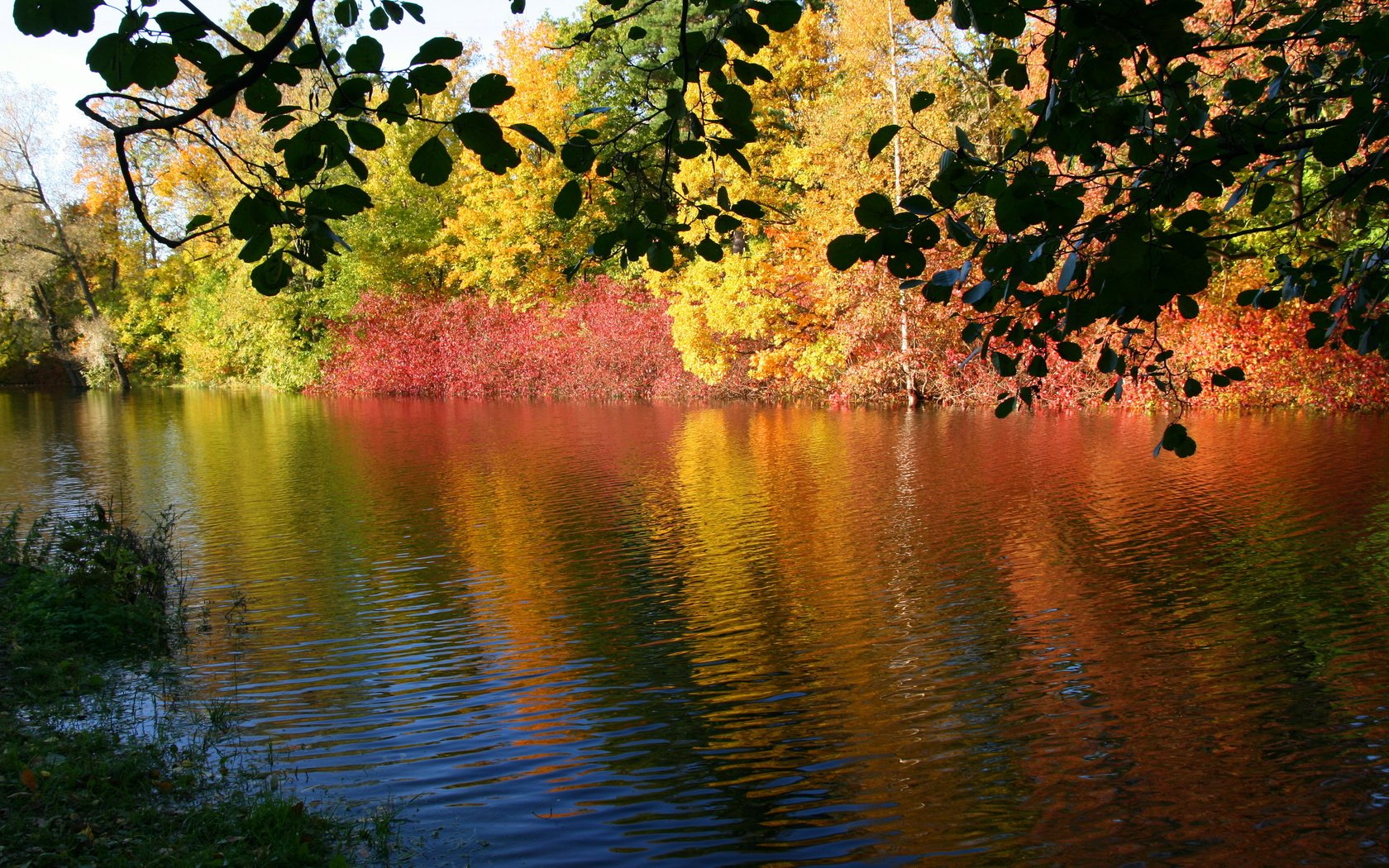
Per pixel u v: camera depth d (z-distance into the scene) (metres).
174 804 4.66
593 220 32.28
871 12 23.59
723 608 8.16
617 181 2.79
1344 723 5.54
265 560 10.12
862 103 23.91
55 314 45.97
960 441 17.81
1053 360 22.55
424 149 2.14
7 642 7.05
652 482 14.41
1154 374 3.26
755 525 11.27
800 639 7.30
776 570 9.30
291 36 2.03
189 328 46.34
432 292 38.78
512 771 5.20
